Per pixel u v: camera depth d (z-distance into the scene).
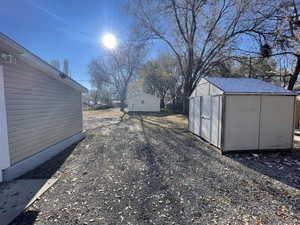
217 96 5.07
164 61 25.73
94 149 5.39
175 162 4.16
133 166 3.90
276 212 2.20
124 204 2.39
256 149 4.82
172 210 2.25
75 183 3.04
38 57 3.78
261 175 3.38
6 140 3.15
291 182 3.07
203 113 6.30
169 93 30.06
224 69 16.19
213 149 5.30
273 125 4.83
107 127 10.08
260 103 4.75
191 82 16.67
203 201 2.47
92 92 38.06
